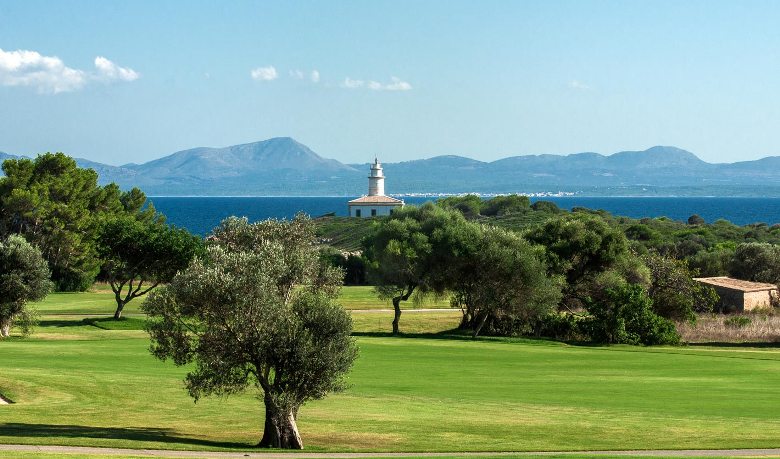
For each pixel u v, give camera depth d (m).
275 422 28.95
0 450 25.41
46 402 35.53
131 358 48.91
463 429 31.94
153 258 72.75
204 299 28.17
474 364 50.47
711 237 146.88
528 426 32.44
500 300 69.81
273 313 28.44
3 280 58.84
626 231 142.25
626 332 66.62
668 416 34.44
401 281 71.81
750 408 36.28
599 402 37.69
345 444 29.33
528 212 177.75
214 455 26.38
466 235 70.38
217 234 39.97
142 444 27.86
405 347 58.69
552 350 59.19
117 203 115.94
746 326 71.12
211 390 29.33
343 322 29.39
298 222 40.50
